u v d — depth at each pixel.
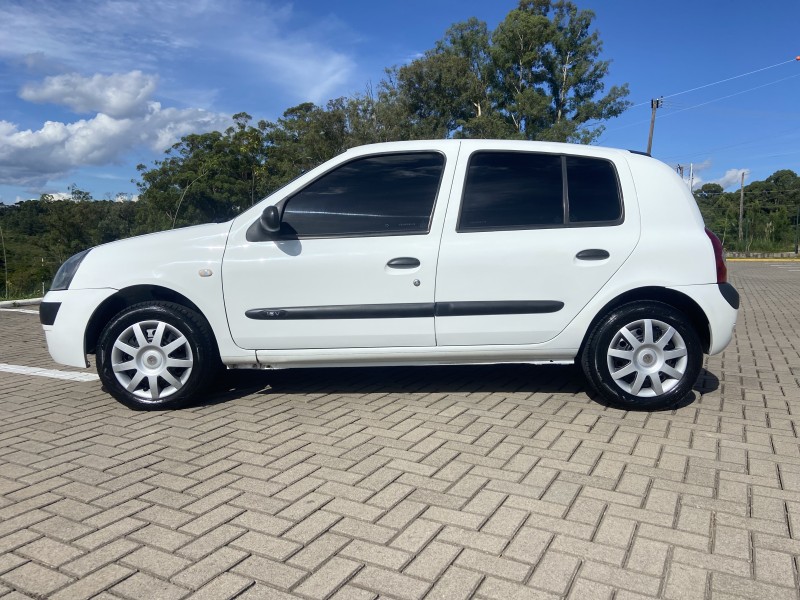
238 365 4.30
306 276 4.10
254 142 33.44
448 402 4.39
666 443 3.57
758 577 2.26
